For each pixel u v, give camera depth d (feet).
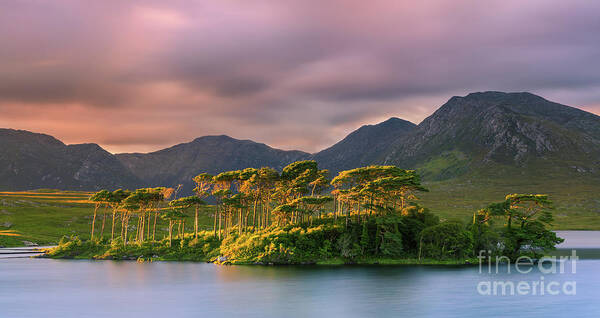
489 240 502.79
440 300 296.71
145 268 468.75
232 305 284.61
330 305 282.36
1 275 430.61
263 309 273.75
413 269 435.12
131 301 301.43
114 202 649.20
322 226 501.15
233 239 529.86
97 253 591.37
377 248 483.92
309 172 561.43
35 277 415.03
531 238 499.92
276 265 467.93
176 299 305.12
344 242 476.95
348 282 363.97
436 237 481.46
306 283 360.69
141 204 625.00
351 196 513.86
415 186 515.50
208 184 609.01
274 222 579.89
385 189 499.92
